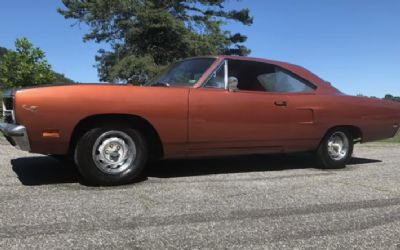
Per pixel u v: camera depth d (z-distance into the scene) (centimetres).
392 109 759
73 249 348
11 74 1494
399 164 780
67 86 525
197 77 607
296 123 660
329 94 698
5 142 891
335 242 379
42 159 716
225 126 602
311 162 769
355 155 901
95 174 538
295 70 683
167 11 3691
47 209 443
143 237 377
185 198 499
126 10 3581
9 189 518
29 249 346
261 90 641
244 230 401
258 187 564
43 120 512
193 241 372
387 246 373
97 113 529
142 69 3472
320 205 487
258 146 635
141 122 562
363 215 455
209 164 717
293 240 381
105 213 436
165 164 704
